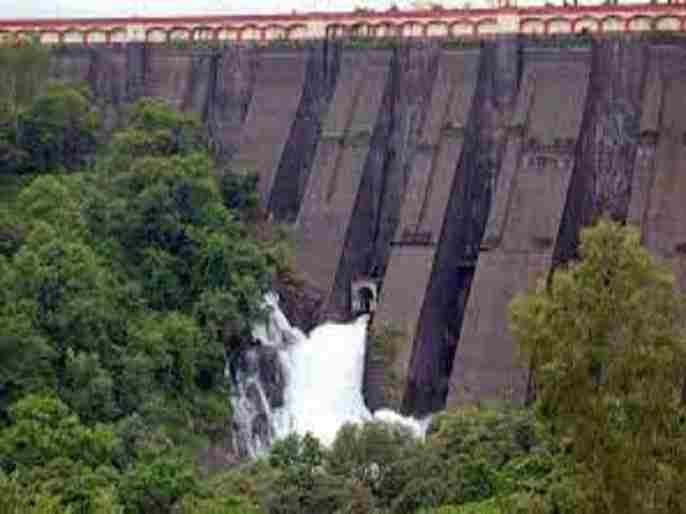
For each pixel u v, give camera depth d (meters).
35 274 126.31
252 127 163.38
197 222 143.12
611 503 79.56
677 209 144.38
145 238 141.50
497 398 137.38
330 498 109.62
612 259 81.56
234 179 154.75
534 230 146.50
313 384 143.38
